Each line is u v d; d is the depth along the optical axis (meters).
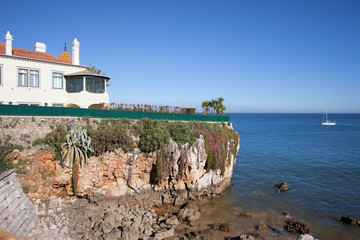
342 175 43.06
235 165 50.50
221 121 42.72
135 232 21.30
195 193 30.52
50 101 33.94
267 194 33.66
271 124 198.62
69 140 23.62
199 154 30.48
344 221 26.02
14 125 22.20
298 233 23.55
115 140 26.30
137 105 36.09
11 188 19.50
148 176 28.97
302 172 45.03
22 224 18.44
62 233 19.84
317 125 187.00
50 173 23.22
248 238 21.59
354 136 105.81
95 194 25.69
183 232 22.78
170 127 31.75
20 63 31.16
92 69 53.88
